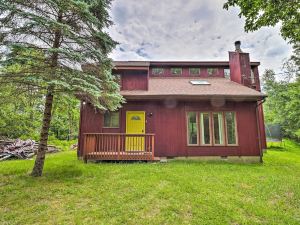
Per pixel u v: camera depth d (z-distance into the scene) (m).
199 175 5.66
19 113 11.84
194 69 12.33
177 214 3.35
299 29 5.74
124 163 7.46
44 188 4.39
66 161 7.67
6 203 3.64
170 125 8.62
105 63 5.80
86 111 8.63
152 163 7.51
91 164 7.08
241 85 10.14
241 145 8.43
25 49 4.32
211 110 8.72
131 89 9.28
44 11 4.99
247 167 7.08
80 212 3.33
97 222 3.02
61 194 4.11
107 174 5.63
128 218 3.16
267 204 3.82
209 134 8.52
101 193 4.19
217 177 5.52
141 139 8.50
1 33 4.50
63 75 4.94
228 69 12.40
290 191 4.52
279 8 5.39
